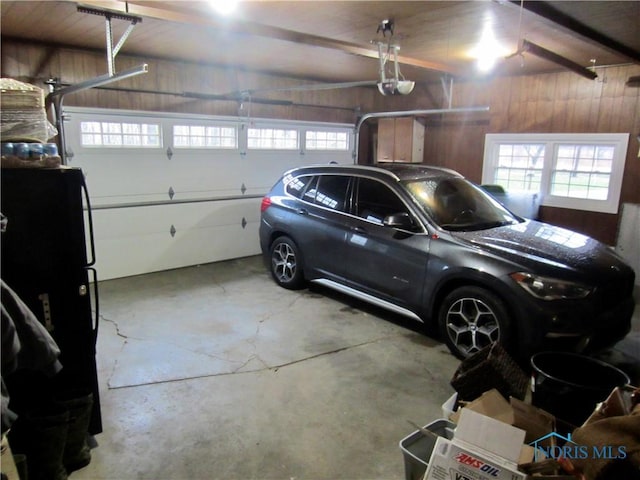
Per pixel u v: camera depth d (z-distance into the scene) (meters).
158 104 5.84
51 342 1.84
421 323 4.25
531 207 6.40
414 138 7.72
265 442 2.53
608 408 1.98
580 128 6.21
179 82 5.99
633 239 5.36
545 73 6.43
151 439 2.55
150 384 3.13
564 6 3.53
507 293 3.18
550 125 6.50
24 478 1.92
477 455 1.80
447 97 7.07
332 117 7.90
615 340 3.30
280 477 2.27
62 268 2.23
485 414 2.13
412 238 3.79
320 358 3.54
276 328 4.12
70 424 2.22
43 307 2.21
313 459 2.40
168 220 6.09
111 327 4.13
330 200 4.61
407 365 3.44
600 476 1.68
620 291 3.25
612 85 5.86
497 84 6.97
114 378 3.21
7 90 2.07
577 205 6.39
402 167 4.52
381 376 3.27
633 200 5.88
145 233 5.92
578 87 6.16
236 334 3.99
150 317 4.38
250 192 6.91
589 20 3.89
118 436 2.57
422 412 2.83
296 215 4.90
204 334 3.98
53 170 2.15
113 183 5.58
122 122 5.58
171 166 6.04
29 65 4.85
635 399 2.04
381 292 4.10
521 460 1.79
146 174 5.84
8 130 2.08
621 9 3.59
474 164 7.44
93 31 4.39
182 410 2.83
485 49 5.08
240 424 2.69
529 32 4.29
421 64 5.68
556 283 3.05
